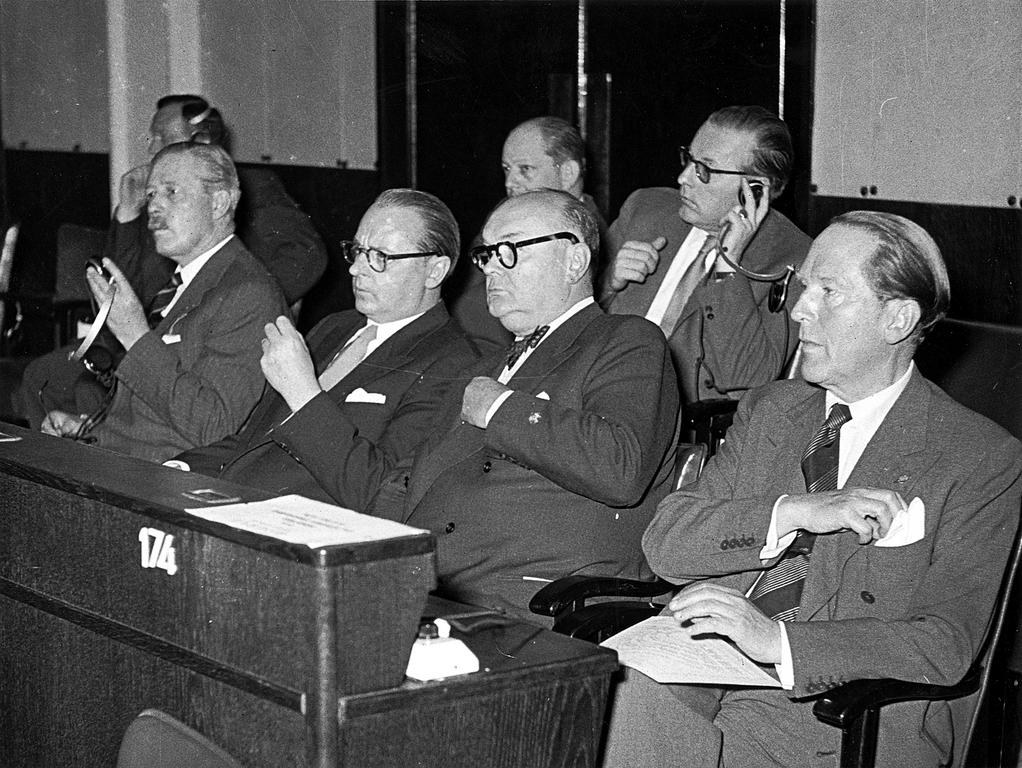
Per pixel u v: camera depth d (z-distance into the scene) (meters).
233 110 5.20
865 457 1.89
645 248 3.13
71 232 5.07
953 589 1.78
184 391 2.97
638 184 4.16
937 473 1.83
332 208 4.94
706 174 3.00
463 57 4.58
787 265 2.96
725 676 1.76
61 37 5.37
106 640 1.58
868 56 3.30
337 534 1.28
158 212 3.15
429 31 4.62
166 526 1.44
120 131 5.41
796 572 1.92
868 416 1.94
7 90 5.26
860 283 1.87
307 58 4.97
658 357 2.26
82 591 1.60
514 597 2.23
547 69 4.36
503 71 4.49
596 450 2.12
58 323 4.68
